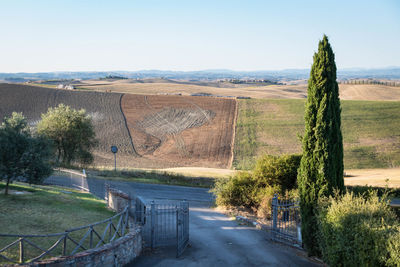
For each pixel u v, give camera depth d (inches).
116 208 634.2
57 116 1797.5
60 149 1806.1
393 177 1423.5
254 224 699.4
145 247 534.6
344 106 3521.2
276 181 852.6
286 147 2711.6
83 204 657.0
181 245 519.8
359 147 2546.8
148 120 3405.5
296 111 3538.4
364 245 371.6
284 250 543.2
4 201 587.5
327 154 501.7
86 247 439.8
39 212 544.7
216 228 679.1
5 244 402.3
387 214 411.2
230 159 2534.5
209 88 7214.6
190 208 895.7
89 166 1680.6
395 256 334.3
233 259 496.4
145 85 7386.8
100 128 3174.2
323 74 508.4
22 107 3553.2
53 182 1047.0
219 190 911.0
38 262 347.9
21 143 657.6
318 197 503.5
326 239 445.1
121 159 2488.9
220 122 3302.2
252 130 3080.7
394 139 2677.2
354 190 645.3
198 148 2751.0
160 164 2402.8
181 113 3575.3
